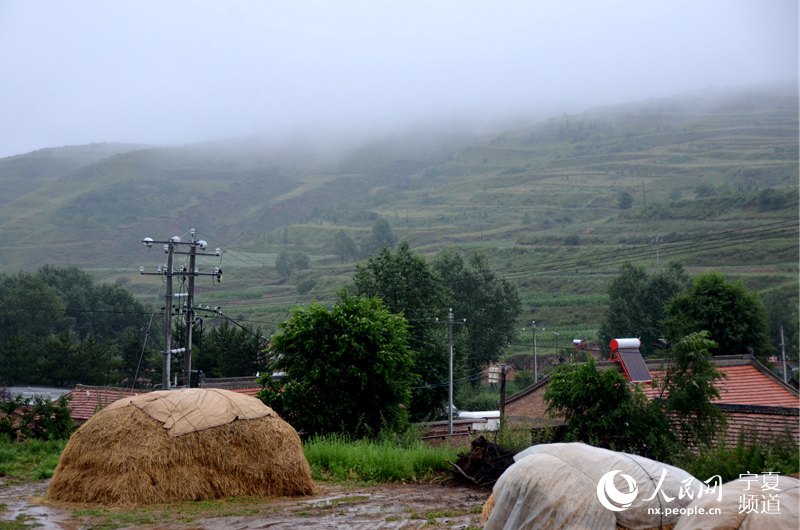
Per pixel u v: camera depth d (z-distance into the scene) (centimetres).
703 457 1240
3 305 5978
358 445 1577
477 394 5081
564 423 1794
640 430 1617
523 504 713
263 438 1129
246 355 4269
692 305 3262
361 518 981
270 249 19212
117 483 1025
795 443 1220
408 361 2089
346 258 15050
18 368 4741
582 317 6938
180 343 4259
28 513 959
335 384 1983
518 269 9250
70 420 1961
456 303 5169
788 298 6209
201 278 12925
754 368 2556
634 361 2256
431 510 1056
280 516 978
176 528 891
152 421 1075
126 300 6675
